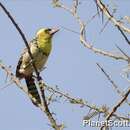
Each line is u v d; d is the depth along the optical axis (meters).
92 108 9.03
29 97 10.36
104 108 8.94
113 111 8.34
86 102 9.12
